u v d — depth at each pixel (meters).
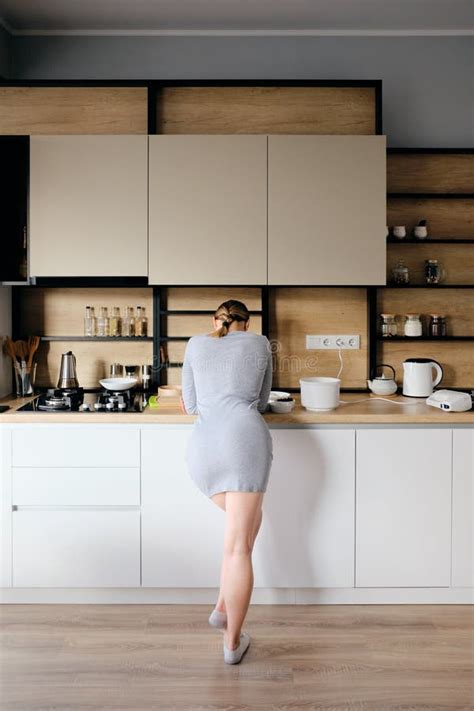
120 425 2.72
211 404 2.42
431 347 3.38
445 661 2.29
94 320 3.34
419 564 2.75
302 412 2.79
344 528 2.74
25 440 2.73
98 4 3.07
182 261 3.02
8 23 3.27
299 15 3.20
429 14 3.20
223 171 3.00
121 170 3.00
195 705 2.02
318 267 3.02
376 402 3.06
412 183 3.34
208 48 3.35
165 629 2.53
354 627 2.55
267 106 3.25
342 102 3.25
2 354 3.18
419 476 2.74
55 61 3.35
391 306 3.37
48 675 2.19
